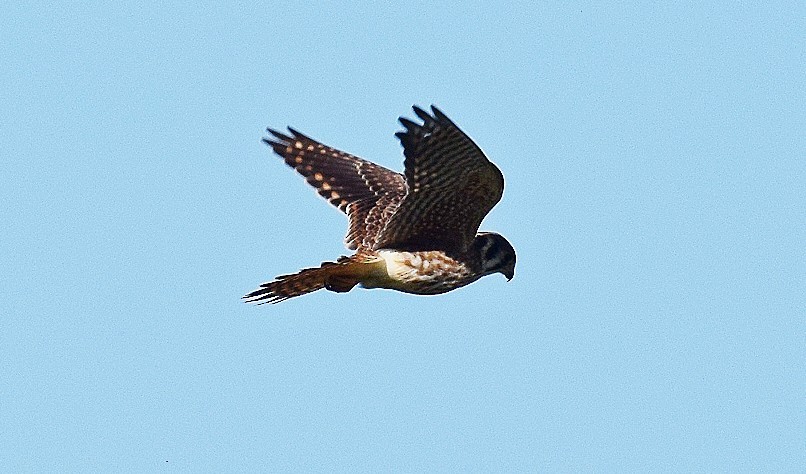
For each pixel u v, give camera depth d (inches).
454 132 560.1
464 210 604.1
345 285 623.2
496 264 643.5
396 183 666.2
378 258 617.3
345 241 655.8
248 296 615.8
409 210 605.0
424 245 621.9
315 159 676.1
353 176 670.5
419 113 554.9
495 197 593.3
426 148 569.3
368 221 655.8
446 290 633.6
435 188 590.6
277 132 679.7
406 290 629.6
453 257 624.1
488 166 574.6
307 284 617.9
